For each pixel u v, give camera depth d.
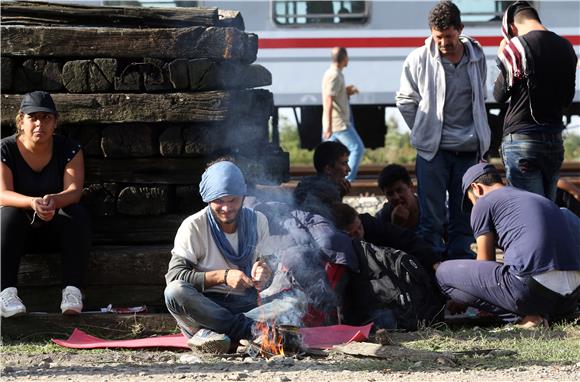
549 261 13.31
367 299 13.61
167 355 12.20
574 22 29.52
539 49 15.35
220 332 12.07
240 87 14.46
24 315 13.33
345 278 13.51
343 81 27.30
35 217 13.46
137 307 13.92
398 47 29.50
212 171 11.96
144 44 14.08
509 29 16.06
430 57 16.67
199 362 11.53
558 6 29.41
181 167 14.34
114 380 10.26
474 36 29.69
